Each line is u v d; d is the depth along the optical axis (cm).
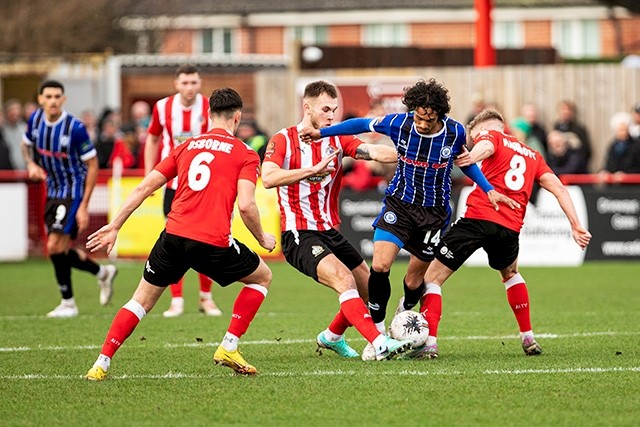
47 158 3381
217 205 2184
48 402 2022
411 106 2334
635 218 5219
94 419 1884
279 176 2330
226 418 1881
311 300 3894
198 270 2222
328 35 12156
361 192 5209
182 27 11875
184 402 2011
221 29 12231
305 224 2458
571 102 6250
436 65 6956
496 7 12012
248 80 8275
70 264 3516
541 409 1931
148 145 3428
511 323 3189
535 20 11994
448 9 11875
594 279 4572
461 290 4197
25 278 4712
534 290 4169
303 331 3039
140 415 1911
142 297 2239
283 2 12212
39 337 2933
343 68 6775
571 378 2225
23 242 5456
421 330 2436
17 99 8106
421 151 2386
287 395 2069
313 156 2455
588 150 5678
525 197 2527
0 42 9594
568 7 11881
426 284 2542
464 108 6438
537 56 7369
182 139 3388
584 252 5212
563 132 5656
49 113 3350
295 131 2473
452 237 2514
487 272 4994
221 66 8306
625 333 2944
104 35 10056
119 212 2186
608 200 5209
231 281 2239
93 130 6184
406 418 1872
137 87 8375
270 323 3231
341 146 2478
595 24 11931
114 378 2261
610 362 2425
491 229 2491
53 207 3400
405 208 2436
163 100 3400
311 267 2403
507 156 2522
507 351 2622
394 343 2373
